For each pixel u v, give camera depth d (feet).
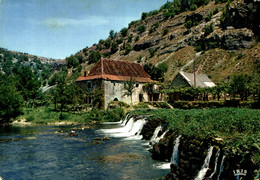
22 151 59.11
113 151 57.26
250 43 269.03
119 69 197.26
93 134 86.94
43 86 503.20
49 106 177.78
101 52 614.34
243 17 292.61
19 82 211.00
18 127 110.73
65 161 49.19
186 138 39.63
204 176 30.94
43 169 44.14
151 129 70.33
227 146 28.89
